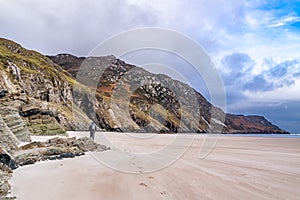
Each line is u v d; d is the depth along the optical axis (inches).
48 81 2305.6
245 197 284.5
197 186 323.3
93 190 294.2
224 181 353.4
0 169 363.9
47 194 275.7
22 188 293.7
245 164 516.4
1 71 1729.8
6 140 585.0
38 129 1087.6
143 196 279.0
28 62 2603.3
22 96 1216.2
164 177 369.1
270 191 308.7
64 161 480.7
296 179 375.2
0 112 799.1
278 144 1177.4
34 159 470.9
